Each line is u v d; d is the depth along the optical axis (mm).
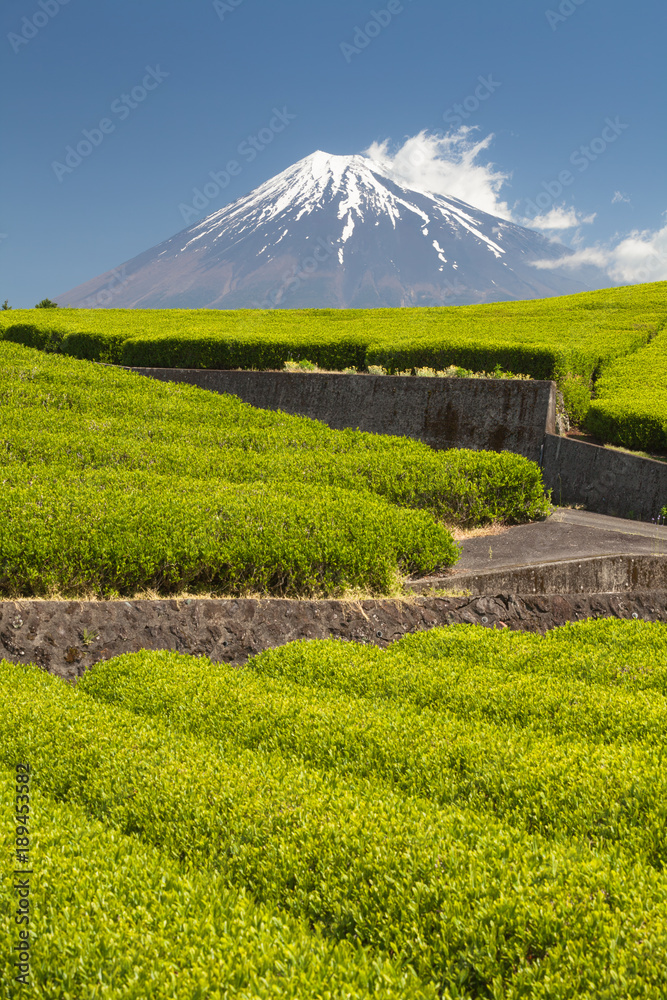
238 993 2887
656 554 11055
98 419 16125
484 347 19484
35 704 6266
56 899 3590
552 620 9523
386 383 18656
